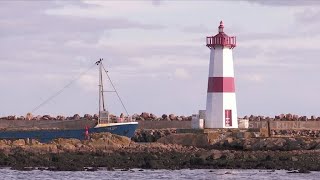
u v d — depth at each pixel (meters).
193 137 183.88
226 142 177.50
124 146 173.62
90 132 188.12
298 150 168.62
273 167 147.50
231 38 190.62
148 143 183.00
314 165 149.38
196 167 147.88
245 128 192.12
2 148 167.12
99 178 134.38
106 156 159.38
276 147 172.12
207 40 190.88
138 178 134.12
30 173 140.50
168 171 143.12
